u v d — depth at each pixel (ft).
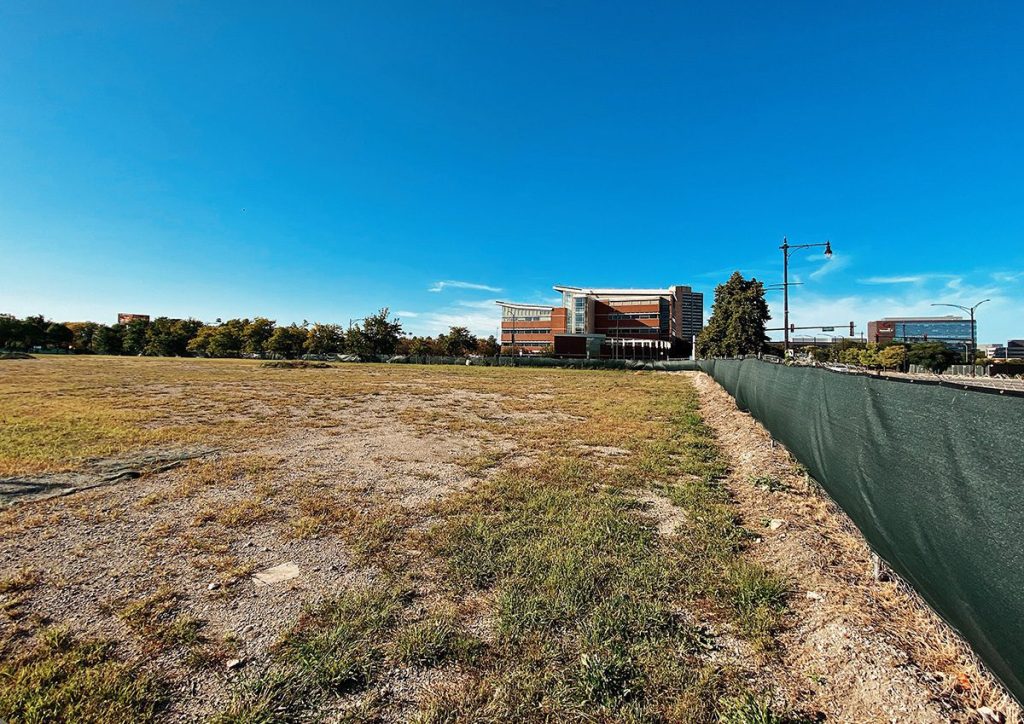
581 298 326.03
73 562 12.49
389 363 197.88
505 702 7.61
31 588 11.10
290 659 8.59
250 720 7.18
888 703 7.43
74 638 9.14
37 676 7.96
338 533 14.65
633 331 330.54
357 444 28.66
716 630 9.71
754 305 188.85
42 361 139.23
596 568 12.07
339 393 60.44
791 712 7.47
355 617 9.92
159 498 17.75
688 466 22.79
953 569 7.51
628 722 7.29
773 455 23.29
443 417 40.70
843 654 8.60
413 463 23.94
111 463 22.52
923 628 9.21
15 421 33.24
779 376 23.97
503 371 137.59
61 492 18.20
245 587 11.29
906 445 9.25
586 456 25.71
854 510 12.37
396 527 15.15
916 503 8.79
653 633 9.45
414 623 9.78
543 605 10.32
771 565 12.48
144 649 8.87
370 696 7.79
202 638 9.21
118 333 276.00
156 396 51.98
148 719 7.20
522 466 23.50
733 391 45.78
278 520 15.72
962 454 7.30
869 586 11.02
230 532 14.65
